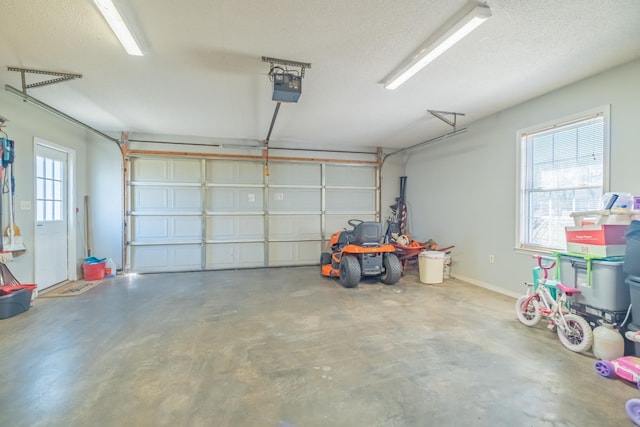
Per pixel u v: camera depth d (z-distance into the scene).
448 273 5.26
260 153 6.27
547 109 3.63
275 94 2.93
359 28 2.31
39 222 4.20
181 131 5.54
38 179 4.18
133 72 3.05
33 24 2.23
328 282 5.02
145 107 4.15
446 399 1.93
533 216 3.93
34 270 4.03
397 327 3.09
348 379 2.15
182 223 5.92
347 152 6.80
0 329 2.99
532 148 3.93
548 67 2.95
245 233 6.24
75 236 5.00
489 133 4.54
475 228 4.85
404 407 1.85
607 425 1.69
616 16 2.14
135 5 2.00
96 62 2.83
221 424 1.70
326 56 2.74
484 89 3.52
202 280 5.15
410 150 6.89
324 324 3.17
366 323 3.20
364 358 2.45
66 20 2.18
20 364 2.33
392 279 4.73
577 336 2.58
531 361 2.40
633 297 2.27
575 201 3.40
